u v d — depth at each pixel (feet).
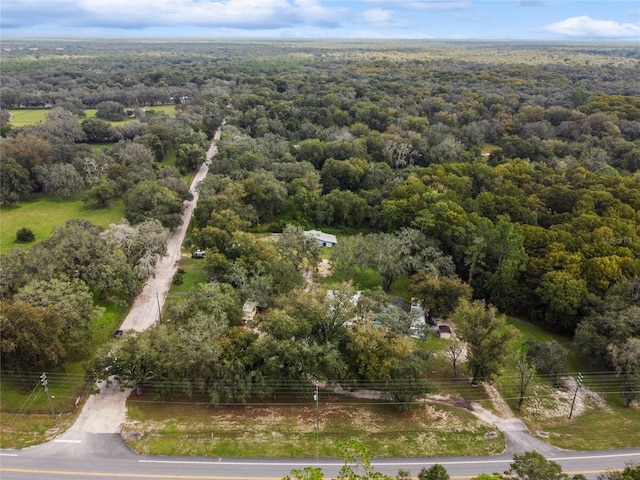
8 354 168.66
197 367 168.35
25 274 207.31
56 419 163.32
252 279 224.12
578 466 154.10
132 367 168.86
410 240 262.88
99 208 363.35
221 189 335.47
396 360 175.22
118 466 146.41
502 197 310.04
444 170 366.84
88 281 220.23
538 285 235.81
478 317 186.91
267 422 166.81
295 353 169.37
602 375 200.75
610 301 209.15
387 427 167.73
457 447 160.04
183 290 250.98
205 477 143.95
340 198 340.80
